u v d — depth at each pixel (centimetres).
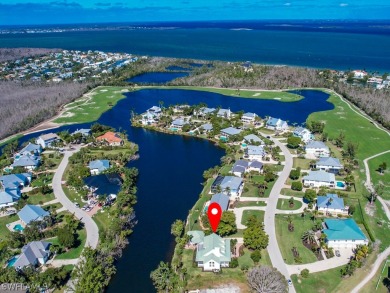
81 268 9631
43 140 19225
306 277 9594
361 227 11762
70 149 18988
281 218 12300
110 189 14062
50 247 10806
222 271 9956
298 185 13938
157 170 16462
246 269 9900
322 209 12700
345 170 15650
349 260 10250
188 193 14350
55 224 12269
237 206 13138
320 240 11000
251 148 17238
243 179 15025
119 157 17350
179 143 19750
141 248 11181
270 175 14762
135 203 13650
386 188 14212
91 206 13238
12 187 14350
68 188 14750
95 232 11800
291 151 17850
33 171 16375
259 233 10731
